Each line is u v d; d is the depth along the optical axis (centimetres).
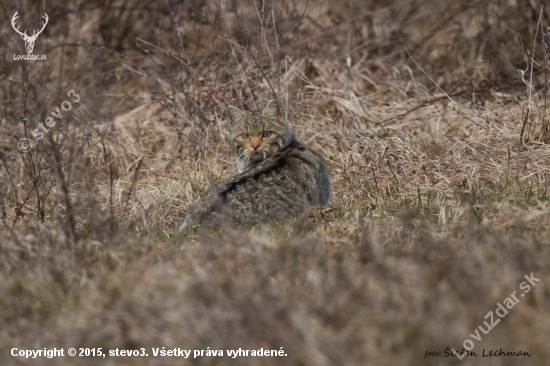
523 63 3009
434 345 1086
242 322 1165
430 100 2762
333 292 1207
